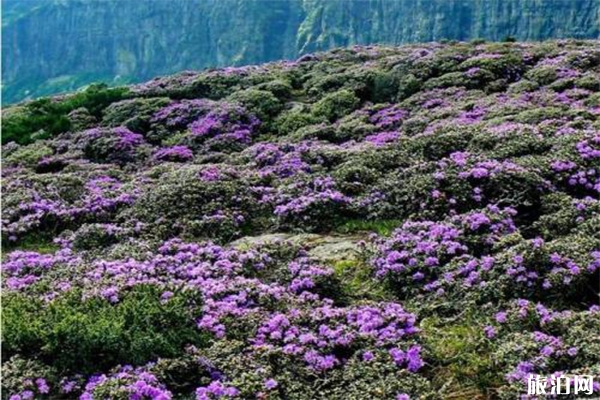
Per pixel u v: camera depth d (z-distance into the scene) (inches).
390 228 434.6
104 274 376.2
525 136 509.0
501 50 994.1
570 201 402.3
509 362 254.5
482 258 340.8
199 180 536.1
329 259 398.0
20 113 1060.5
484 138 524.7
